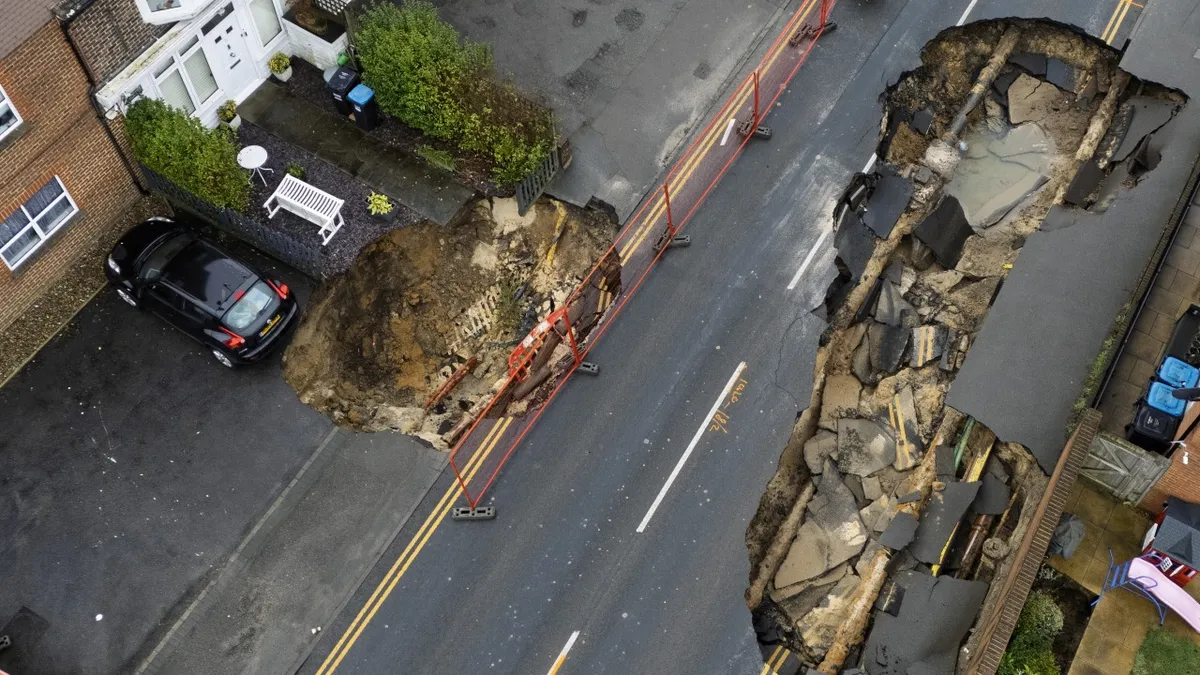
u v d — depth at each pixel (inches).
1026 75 881.5
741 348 753.0
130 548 685.9
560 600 665.0
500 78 871.7
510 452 719.7
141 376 746.2
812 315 762.8
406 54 775.7
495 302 792.3
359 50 809.5
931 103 868.6
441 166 815.1
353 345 766.5
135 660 651.5
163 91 775.1
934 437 714.8
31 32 649.6
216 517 696.4
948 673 618.2
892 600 652.7
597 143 839.7
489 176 812.6
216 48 797.2
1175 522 586.6
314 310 765.3
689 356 751.7
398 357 769.6
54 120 695.1
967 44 890.1
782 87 866.8
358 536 689.6
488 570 677.3
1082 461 608.4
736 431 720.3
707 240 798.5
